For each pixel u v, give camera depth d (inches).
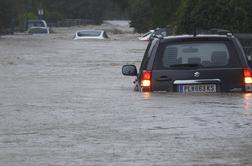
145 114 968.3
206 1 2437.3
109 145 770.2
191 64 1089.4
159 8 4013.3
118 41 4133.9
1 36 5147.6
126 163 683.4
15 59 2583.7
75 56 2753.4
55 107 1083.3
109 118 949.2
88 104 1106.1
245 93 1082.7
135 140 793.6
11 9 6304.1
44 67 2167.8
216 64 1087.0
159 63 1101.7
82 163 687.7
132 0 6604.3
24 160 705.6
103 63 2361.0
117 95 1219.9
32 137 825.5
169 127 866.8
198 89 1083.3
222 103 1029.2
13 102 1164.5
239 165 670.5
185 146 754.8
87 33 4367.6
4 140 809.5
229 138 792.3
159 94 1096.2
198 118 924.0
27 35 5452.8
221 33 1163.3
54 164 686.5
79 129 871.7
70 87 1453.0
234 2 2423.7
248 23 2417.6
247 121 896.3
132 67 1225.4
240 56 1091.3
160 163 681.0
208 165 670.5
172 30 2795.3
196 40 1096.2
